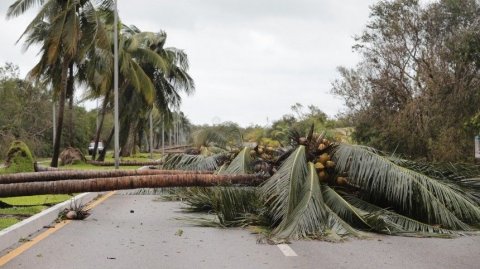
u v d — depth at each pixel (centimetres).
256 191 1253
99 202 1711
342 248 950
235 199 1227
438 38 3294
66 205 1442
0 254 900
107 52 3222
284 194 1133
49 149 6066
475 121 2550
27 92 5522
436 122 2823
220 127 2150
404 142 2944
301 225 1048
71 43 2850
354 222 1129
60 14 2861
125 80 4459
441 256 882
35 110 5575
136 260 859
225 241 1030
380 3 3519
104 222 1275
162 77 5138
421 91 3180
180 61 5156
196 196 1440
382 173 1181
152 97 4109
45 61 2989
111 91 4944
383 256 882
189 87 5294
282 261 848
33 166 2014
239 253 914
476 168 1354
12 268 801
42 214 1235
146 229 1173
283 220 1090
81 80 4203
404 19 3381
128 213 1441
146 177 1360
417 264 824
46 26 3559
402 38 3409
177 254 906
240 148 1673
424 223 1145
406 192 1140
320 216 1081
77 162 4238
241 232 1137
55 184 1330
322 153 1277
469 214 1142
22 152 1998
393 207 1197
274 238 1033
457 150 2586
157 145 11175
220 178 1327
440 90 2902
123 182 1356
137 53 4375
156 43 4850
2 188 1310
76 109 6738
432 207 1134
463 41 2786
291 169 1180
